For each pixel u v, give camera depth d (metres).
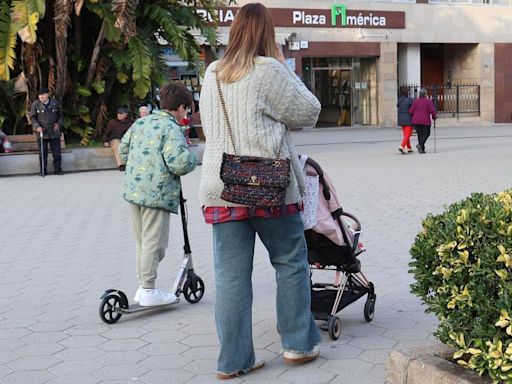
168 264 7.58
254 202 4.13
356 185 13.34
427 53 35.62
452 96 34.94
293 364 4.63
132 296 6.42
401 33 32.41
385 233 8.87
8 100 18.16
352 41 31.53
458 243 3.79
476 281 3.70
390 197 11.77
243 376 4.50
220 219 4.29
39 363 4.81
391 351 4.48
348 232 5.25
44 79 18.17
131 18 16.08
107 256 8.09
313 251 5.25
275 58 4.33
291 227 4.40
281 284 4.54
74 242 8.89
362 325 5.43
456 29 33.59
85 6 17.20
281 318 4.61
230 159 4.18
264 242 4.49
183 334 5.35
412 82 33.31
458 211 3.98
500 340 3.55
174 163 5.60
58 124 16.75
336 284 5.72
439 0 33.22
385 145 23.25
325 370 4.56
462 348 3.80
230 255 4.37
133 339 5.27
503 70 34.97
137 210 5.82
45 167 16.75
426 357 4.05
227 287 4.39
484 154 19.17
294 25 30.48
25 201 12.48
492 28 34.38
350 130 31.14
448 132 29.33
